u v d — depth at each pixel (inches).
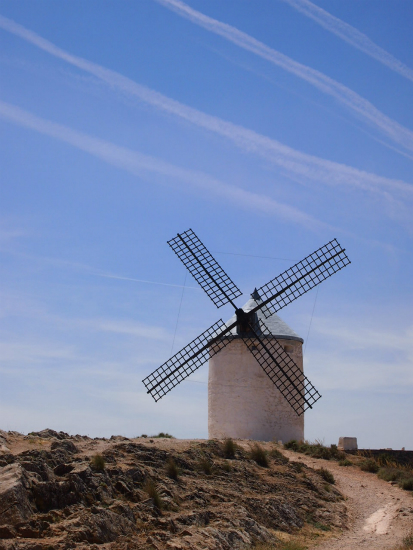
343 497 900.0
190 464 828.6
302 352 1294.3
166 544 539.5
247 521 672.4
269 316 1266.0
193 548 546.6
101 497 607.8
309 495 848.9
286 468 944.9
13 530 501.4
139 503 631.8
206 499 721.6
